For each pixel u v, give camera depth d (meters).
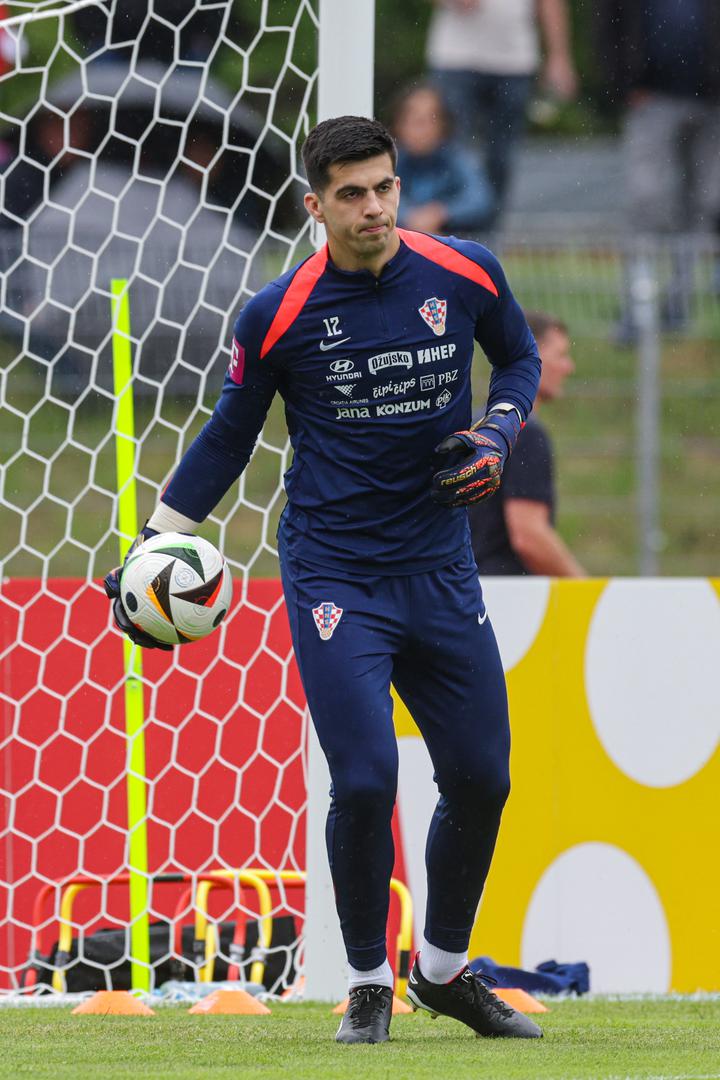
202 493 13.91
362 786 12.90
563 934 19.14
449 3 45.28
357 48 17.86
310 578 13.28
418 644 13.31
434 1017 14.35
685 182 47.44
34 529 37.94
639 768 19.33
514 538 24.53
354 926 13.58
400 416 13.02
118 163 39.53
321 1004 17.30
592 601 19.41
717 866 19.31
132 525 18.47
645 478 36.78
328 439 13.19
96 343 34.88
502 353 13.91
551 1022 15.51
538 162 51.28
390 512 13.20
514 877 19.11
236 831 20.03
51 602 20.12
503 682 13.56
